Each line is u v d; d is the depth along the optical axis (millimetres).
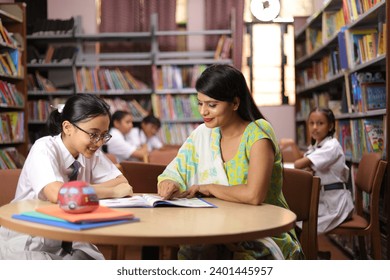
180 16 7203
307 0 7039
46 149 1950
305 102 6559
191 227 1383
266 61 7191
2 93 4828
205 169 2072
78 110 1896
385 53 3158
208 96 1913
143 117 6609
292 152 5137
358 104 3811
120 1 6926
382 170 2965
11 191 2248
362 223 3104
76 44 6840
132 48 7000
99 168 2240
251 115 2029
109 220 1408
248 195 1819
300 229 2809
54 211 1492
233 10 6680
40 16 7020
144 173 2707
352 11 3930
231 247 1713
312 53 5797
